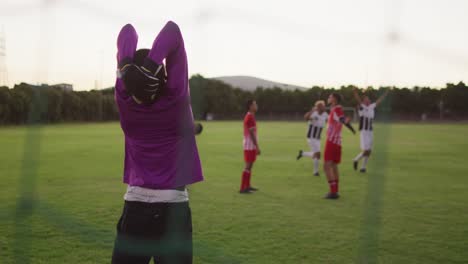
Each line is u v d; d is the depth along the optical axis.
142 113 1.44
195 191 5.75
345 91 40.50
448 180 6.91
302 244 3.31
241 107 55.75
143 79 1.32
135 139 1.51
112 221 3.92
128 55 1.47
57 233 3.38
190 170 1.54
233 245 3.26
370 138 7.98
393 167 8.67
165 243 1.50
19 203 2.69
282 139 17.81
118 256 1.54
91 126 29.52
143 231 1.50
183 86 1.45
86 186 6.00
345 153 12.30
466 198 5.33
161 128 1.46
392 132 24.44
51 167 8.18
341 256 3.01
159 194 1.50
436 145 14.80
